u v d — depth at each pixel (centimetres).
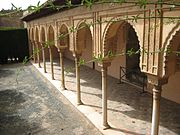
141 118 755
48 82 1342
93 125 734
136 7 464
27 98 1084
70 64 1841
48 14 1145
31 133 725
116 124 718
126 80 1202
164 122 721
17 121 823
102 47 624
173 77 879
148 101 913
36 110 921
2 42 2134
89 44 1633
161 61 435
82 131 718
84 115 807
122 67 1202
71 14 826
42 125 779
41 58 2148
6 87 1300
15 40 2181
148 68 462
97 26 638
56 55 2234
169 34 401
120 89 1088
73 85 1193
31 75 1566
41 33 1400
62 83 1121
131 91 1052
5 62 2169
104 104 681
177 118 746
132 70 1150
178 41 420
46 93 1145
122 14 521
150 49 445
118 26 597
